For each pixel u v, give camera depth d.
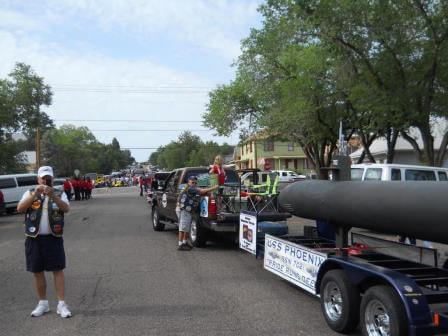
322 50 22.89
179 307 6.89
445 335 5.03
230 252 11.55
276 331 5.84
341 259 5.86
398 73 19.11
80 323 6.21
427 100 18.80
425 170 15.03
